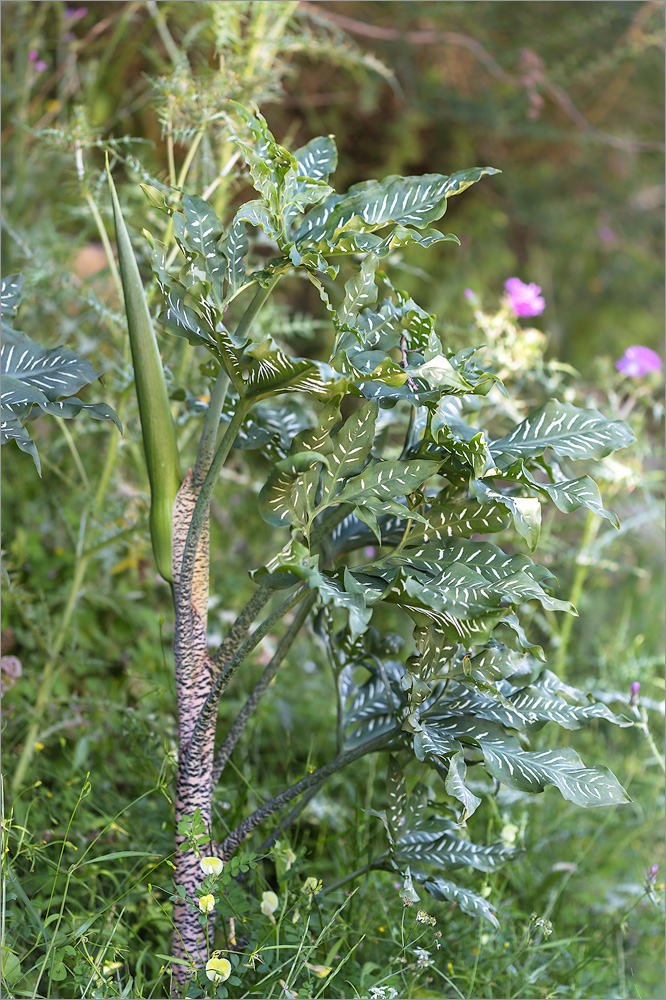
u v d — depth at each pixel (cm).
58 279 226
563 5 407
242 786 204
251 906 188
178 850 177
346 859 207
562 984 199
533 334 228
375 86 385
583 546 245
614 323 488
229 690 235
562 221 479
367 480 170
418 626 174
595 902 219
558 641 244
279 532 293
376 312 179
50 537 247
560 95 391
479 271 437
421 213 170
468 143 455
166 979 185
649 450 246
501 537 245
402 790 179
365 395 173
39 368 178
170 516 175
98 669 230
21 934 185
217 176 222
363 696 191
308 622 243
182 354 228
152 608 251
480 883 203
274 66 250
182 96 207
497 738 177
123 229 173
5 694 214
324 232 170
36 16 289
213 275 170
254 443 188
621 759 248
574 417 176
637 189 499
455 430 175
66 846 199
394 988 179
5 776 206
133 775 211
